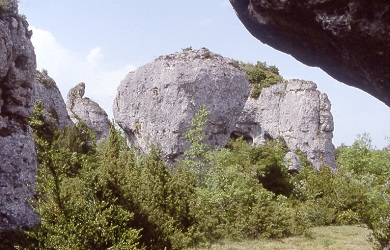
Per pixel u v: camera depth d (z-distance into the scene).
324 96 56.44
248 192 24.19
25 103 14.10
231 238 20.83
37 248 10.21
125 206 12.62
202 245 18.92
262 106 59.62
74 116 56.94
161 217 14.22
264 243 20.12
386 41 8.53
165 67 37.31
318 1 9.05
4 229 11.46
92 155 32.06
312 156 54.09
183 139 34.97
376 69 9.50
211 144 35.41
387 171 38.56
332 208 29.33
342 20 8.88
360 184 32.28
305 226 22.62
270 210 22.66
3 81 13.40
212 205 23.12
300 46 11.45
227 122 36.38
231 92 36.84
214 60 38.31
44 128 37.06
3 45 12.80
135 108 37.62
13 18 13.89
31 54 14.52
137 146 37.09
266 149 35.91
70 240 9.88
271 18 10.86
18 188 12.64
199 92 35.78
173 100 35.75
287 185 34.53
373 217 22.72
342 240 21.08
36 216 12.76
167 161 34.72
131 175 14.52
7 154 12.77
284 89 58.81
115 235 10.85
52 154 10.52
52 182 10.46
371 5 8.30
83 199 11.01
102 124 57.81
